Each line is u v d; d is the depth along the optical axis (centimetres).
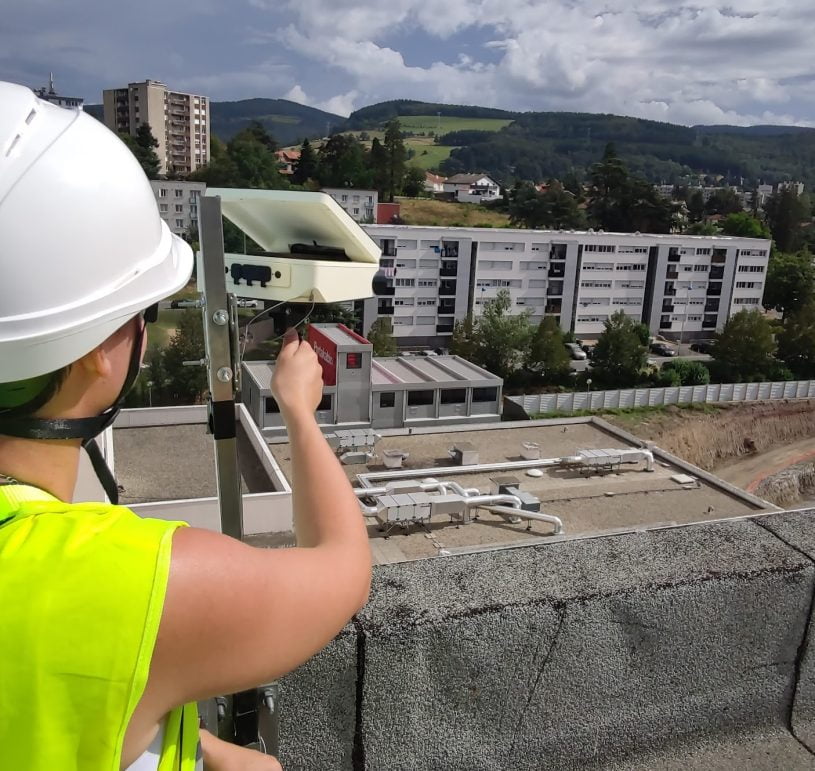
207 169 9862
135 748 80
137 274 93
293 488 108
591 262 7156
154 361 3584
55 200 85
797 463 4997
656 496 2398
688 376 5841
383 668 173
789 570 207
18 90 92
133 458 1992
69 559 74
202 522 1577
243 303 154
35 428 87
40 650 71
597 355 5881
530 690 188
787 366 6312
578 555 210
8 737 71
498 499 2044
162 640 74
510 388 5694
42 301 84
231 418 134
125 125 11781
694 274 7456
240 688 81
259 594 79
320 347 3731
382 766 179
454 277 6794
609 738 200
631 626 194
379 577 194
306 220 150
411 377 4000
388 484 2195
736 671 209
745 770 206
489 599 184
